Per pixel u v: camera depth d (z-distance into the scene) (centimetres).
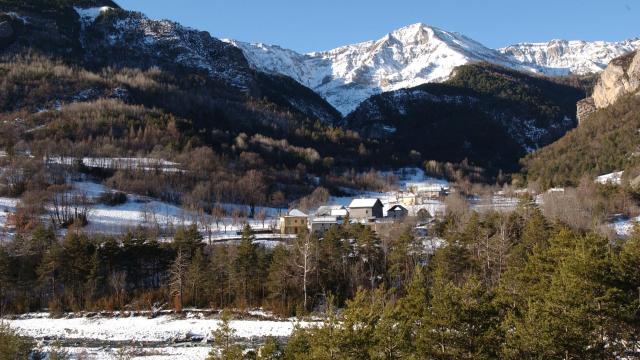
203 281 9862
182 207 17000
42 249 10844
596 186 15925
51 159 19438
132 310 9669
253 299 9856
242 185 19275
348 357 3847
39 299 10306
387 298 8688
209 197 18212
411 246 10256
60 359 6375
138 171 19200
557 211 12519
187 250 10594
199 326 8631
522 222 11225
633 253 4791
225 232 14225
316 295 9556
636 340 4491
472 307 3962
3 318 9456
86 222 14288
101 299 9881
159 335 8194
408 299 4678
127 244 10556
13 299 10156
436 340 3994
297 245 9975
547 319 4119
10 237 12394
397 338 3988
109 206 16325
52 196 15225
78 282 10175
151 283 10831
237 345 5091
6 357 5362
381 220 15100
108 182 17975
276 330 8219
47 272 9931
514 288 5853
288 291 9656
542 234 9319
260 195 19375
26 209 13925
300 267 9569
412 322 4309
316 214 16450
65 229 13625
